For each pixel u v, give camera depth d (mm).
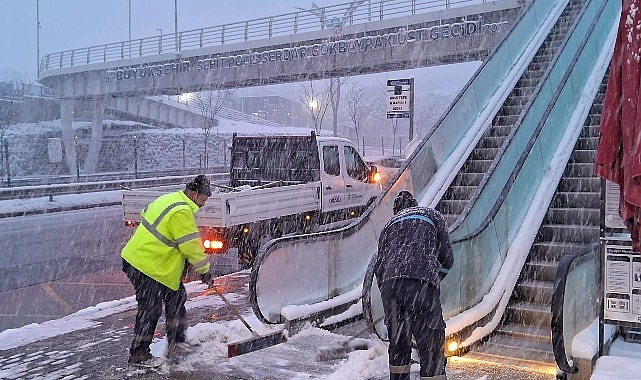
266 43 32875
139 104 46375
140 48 38406
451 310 6039
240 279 9555
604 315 4688
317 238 7195
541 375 5297
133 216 9867
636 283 4566
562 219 7871
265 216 9398
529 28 13344
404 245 4832
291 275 6809
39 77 43812
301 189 10133
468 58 27312
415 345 5645
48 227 16266
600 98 10086
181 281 5902
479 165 9664
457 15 26609
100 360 5754
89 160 39500
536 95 9008
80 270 10938
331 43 29859
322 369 5512
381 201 8414
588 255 5328
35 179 29531
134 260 5574
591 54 10773
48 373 5410
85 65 40031
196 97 56906
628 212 3797
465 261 6258
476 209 7113
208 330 6195
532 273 7117
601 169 3938
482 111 11000
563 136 9117
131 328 6863
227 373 5395
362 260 8055
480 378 5168
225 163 43688
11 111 45562
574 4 14578
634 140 3568
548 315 6461
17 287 9617
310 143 10656
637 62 3660
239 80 33625
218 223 8664
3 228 16062
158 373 5402
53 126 46719
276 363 5668
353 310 7344
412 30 27641
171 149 45000
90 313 7539
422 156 9188
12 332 6695
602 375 4242
